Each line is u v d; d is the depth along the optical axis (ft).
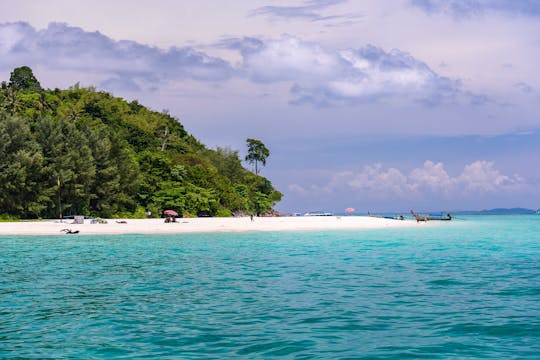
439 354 36.65
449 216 427.74
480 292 63.00
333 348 38.27
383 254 115.55
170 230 209.97
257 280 73.87
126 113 572.51
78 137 307.78
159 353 37.27
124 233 193.26
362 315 49.67
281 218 377.50
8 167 267.18
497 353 36.86
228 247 134.92
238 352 37.37
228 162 510.17
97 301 57.77
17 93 469.57
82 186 292.81
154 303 56.44
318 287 67.26
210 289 65.82
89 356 36.65
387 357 36.01
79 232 194.08
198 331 43.65
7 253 116.57
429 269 87.51
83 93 572.51
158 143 470.39
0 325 46.29
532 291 63.82
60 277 77.41
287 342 39.99
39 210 275.18
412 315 49.62
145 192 347.15
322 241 158.30
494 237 184.65
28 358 36.24
